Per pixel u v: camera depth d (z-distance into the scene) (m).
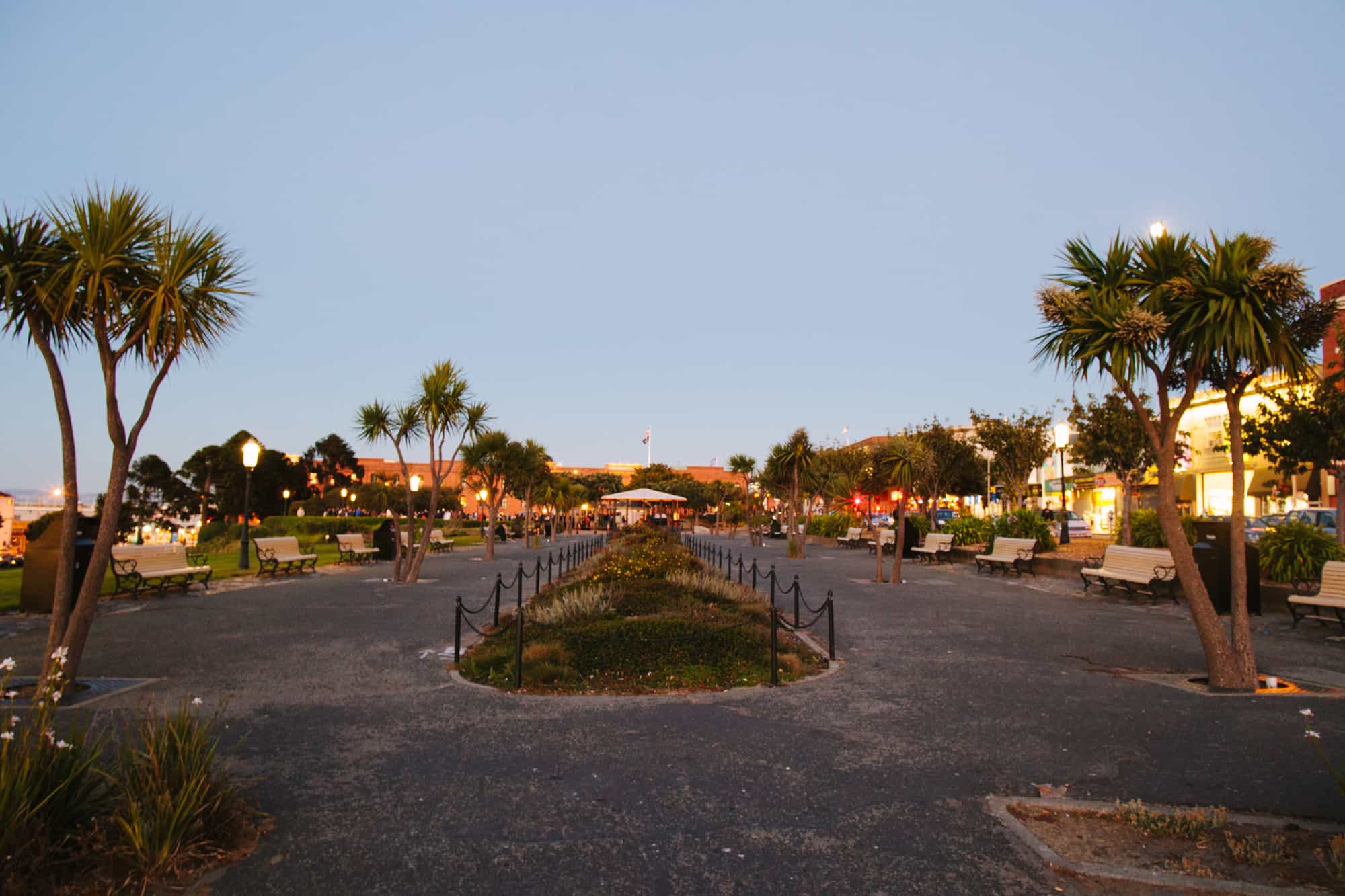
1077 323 7.92
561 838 4.27
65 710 6.61
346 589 16.52
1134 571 14.78
